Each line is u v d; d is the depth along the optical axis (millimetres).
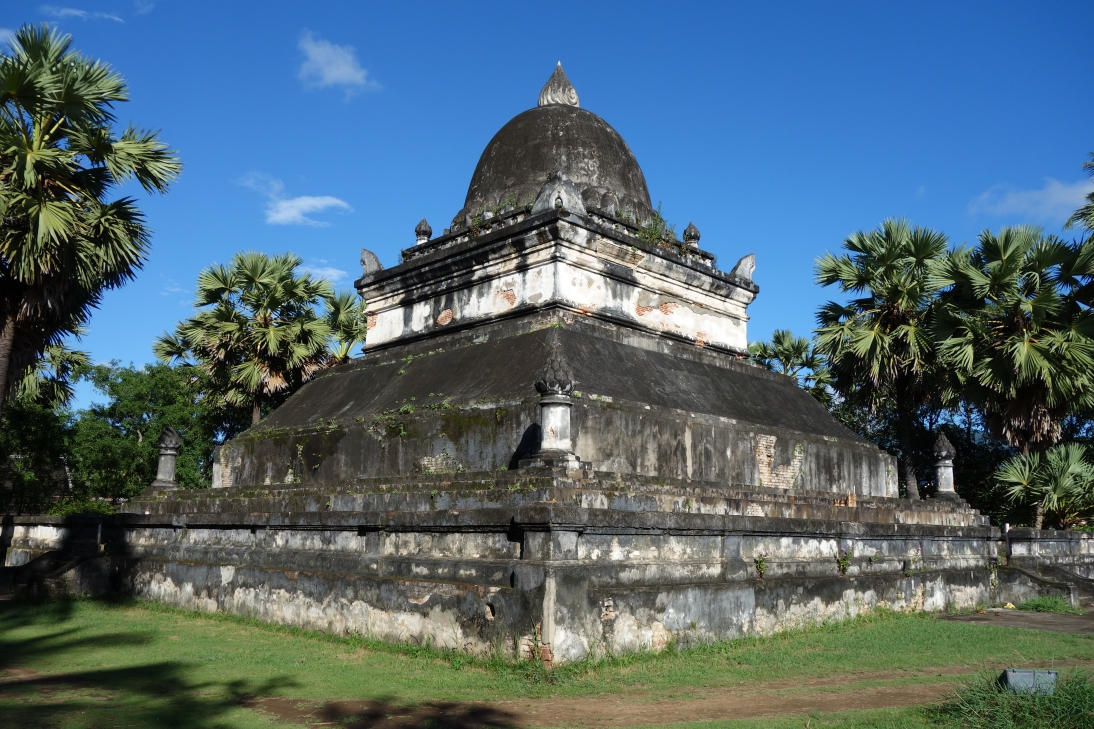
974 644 12586
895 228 25156
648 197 21438
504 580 10688
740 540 13016
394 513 12422
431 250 20156
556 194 17391
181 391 32281
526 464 11867
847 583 14570
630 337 17391
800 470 17609
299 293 26812
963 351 22359
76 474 31469
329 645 12094
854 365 24938
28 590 17500
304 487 15641
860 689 9594
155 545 17328
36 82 15094
